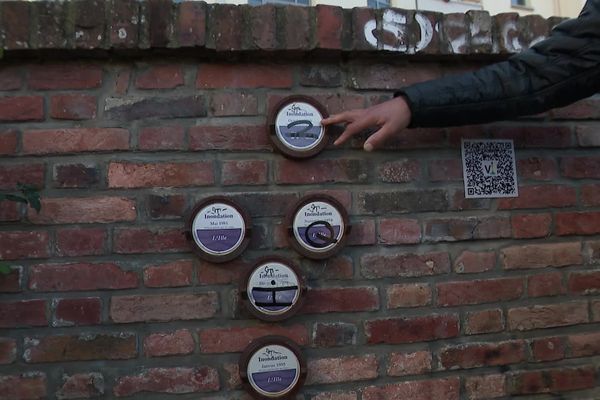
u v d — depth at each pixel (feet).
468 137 5.51
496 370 5.41
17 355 4.71
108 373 4.79
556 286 5.57
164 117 5.00
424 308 5.30
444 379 5.28
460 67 5.58
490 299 5.43
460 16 5.42
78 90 4.93
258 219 5.06
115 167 4.91
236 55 5.06
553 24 5.61
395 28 5.24
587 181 5.75
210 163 5.03
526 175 5.62
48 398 4.71
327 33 5.06
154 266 4.90
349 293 5.16
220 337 4.93
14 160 4.83
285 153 5.03
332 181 5.20
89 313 4.81
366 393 5.13
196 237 4.86
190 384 4.87
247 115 5.10
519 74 4.78
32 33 4.73
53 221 4.83
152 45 4.82
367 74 5.35
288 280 4.97
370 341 5.17
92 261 4.84
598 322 5.65
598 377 5.59
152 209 4.93
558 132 5.72
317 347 5.09
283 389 4.90
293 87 5.21
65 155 4.89
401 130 4.94
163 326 4.89
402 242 5.29
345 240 5.08
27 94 4.88
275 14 5.01
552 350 5.51
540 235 5.58
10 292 4.74
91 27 4.77
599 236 5.73
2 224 4.77
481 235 5.46
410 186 5.36
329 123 5.03
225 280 4.97
